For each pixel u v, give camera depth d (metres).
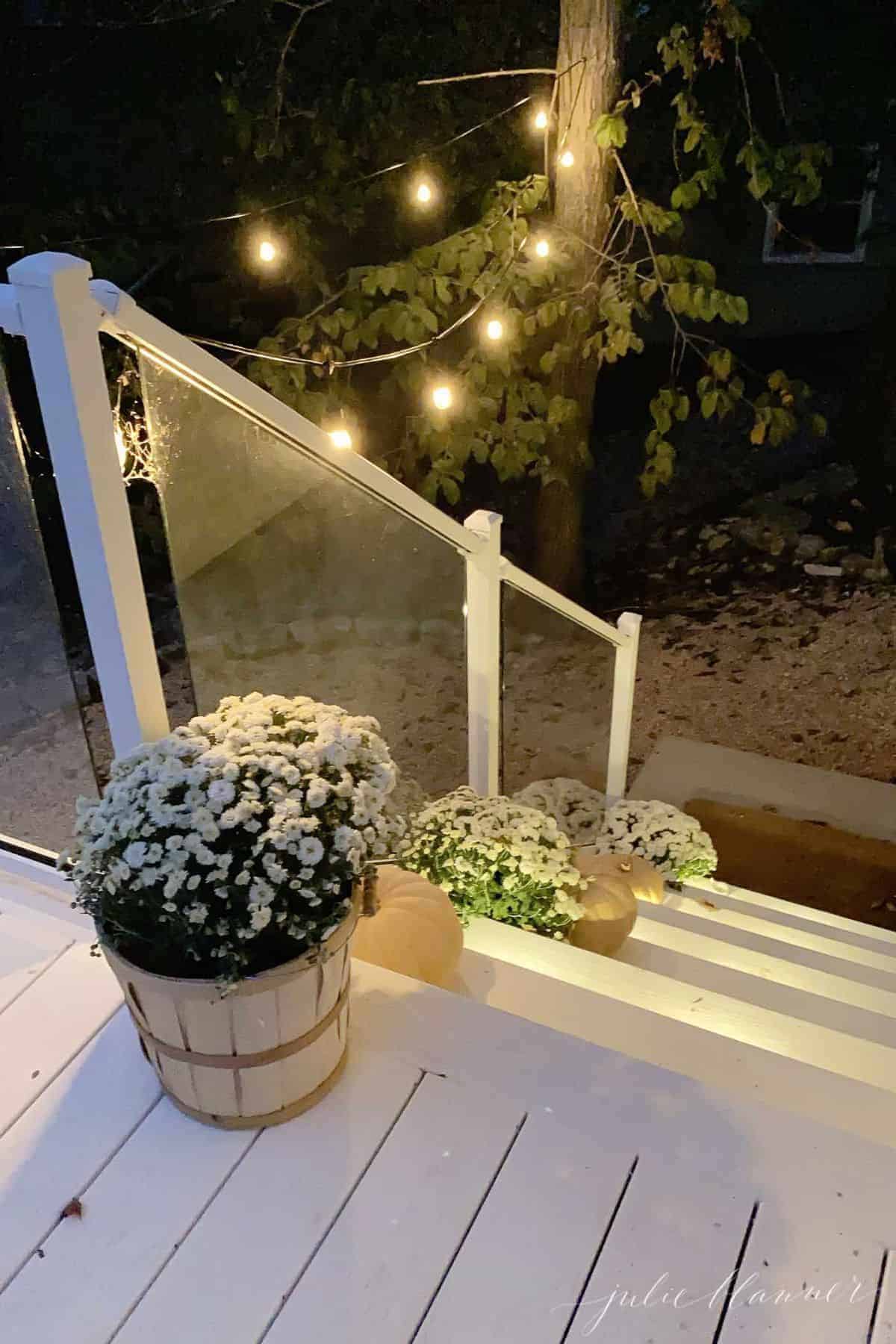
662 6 4.38
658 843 3.24
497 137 4.55
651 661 4.85
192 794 1.35
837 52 4.86
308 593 2.15
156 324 1.40
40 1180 1.46
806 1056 1.98
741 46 4.79
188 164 4.55
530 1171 1.45
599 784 3.86
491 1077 1.58
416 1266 1.35
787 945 2.84
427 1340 1.28
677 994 2.10
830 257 6.34
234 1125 1.51
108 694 1.60
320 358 4.36
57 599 1.88
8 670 1.92
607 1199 1.42
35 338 1.29
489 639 2.67
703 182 4.12
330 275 4.82
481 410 4.40
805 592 5.16
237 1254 1.37
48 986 1.76
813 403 6.31
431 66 4.45
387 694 2.58
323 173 4.56
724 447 6.12
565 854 2.32
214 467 1.71
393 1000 1.71
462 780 2.86
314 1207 1.42
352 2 4.28
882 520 5.51
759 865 3.80
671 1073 1.59
